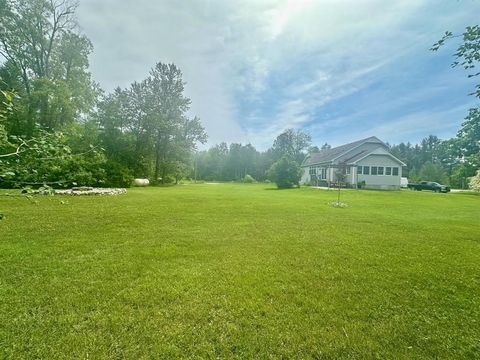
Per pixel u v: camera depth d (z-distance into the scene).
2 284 3.01
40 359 1.88
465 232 6.50
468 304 2.89
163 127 28.94
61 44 20.41
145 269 3.61
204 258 4.15
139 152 28.66
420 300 2.95
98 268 3.58
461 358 2.04
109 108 26.73
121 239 5.10
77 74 21.42
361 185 26.31
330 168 29.59
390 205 12.66
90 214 7.51
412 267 3.96
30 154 2.43
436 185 28.69
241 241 5.21
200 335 2.22
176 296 2.87
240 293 2.98
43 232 5.40
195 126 33.88
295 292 3.06
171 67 30.25
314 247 4.90
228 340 2.17
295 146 62.06
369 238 5.68
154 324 2.35
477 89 3.40
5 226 5.83
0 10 17.25
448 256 4.53
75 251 4.27
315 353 2.06
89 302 2.68
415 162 68.31
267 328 2.36
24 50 19.12
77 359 1.89
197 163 60.81
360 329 2.38
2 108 2.54
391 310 2.73
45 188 2.51
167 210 8.82
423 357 2.05
